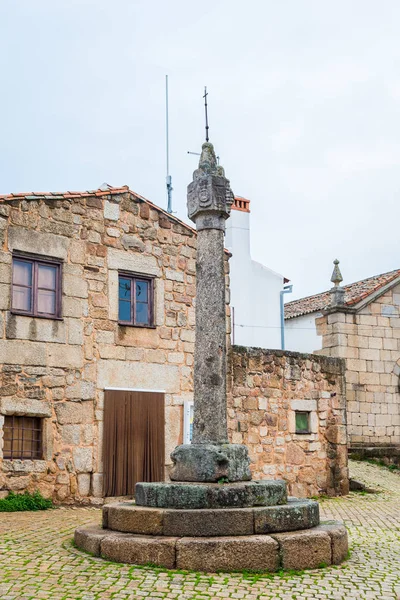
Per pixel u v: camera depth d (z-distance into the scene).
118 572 6.87
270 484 8.07
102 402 13.62
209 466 8.16
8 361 12.47
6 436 12.41
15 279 12.91
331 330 22.84
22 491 12.35
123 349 14.12
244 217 25.94
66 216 13.70
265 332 25.22
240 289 25.12
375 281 24.92
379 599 6.30
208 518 7.40
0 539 8.55
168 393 14.68
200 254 9.00
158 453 14.27
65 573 6.84
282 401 16.80
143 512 7.64
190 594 6.25
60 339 13.22
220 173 9.34
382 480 19.17
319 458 17.31
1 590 6.27
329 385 17.95
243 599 6.16
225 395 8.71
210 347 8.70
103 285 14.04
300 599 6.23
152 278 14.92
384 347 23.06
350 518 12.57
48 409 12.86
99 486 13.30
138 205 14.92
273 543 7.16
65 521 10.45
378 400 22.64
